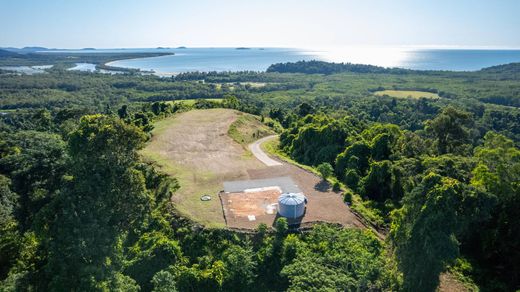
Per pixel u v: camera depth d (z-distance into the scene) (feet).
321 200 144.46
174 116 276.82
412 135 237.66
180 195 144.15
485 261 123.85
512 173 128.36
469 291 106.42
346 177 170.50
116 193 97.40
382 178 161.58
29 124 373.40
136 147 104.37
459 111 221.66
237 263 105.81
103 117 107.24
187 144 207.51
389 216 139.13
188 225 124.77
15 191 153.89
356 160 178.40
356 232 119.44
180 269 104.99
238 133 241.14
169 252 110.01
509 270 117.39
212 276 102.53
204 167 175.22
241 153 200.23
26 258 99.86
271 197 145.79
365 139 218.38
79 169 96.63
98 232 89.71
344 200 144.46
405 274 96.27
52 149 167.63
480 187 118.83
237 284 104.99
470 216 100.48
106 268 90.43
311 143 212.02
